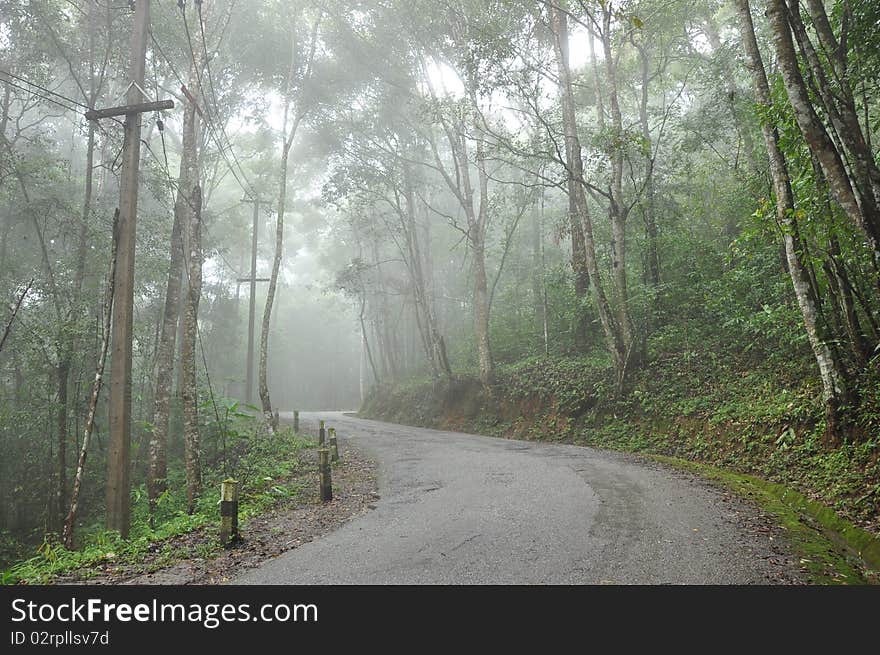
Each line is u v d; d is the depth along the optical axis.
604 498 8.08
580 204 16.30
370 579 5.19
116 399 9.09
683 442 12.91
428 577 5.14
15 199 17.27
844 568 5.21
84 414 15.94
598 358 18.98
